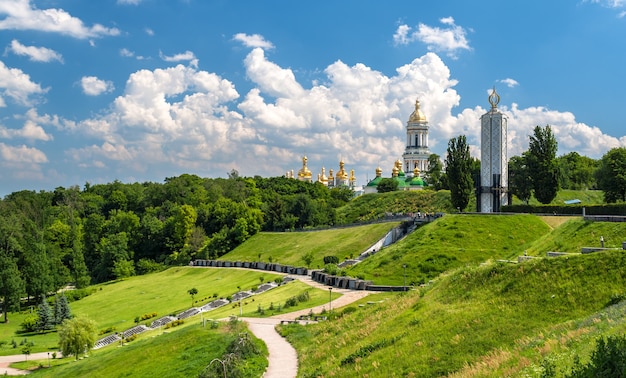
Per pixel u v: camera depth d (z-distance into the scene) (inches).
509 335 1841.8
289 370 2304.4
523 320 1925.4
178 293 5497.1
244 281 5285.4
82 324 3720.5
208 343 2822.3
